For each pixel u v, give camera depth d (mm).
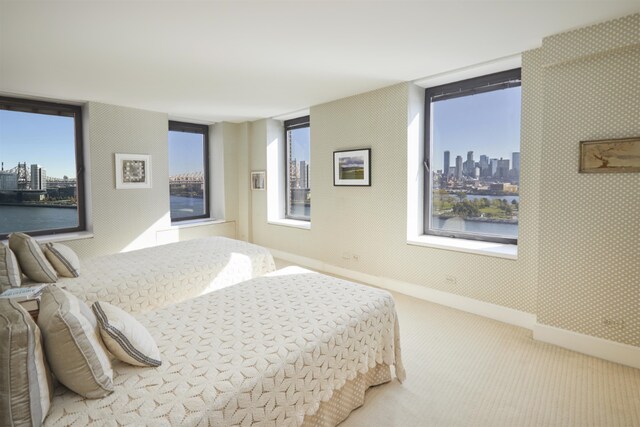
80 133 4770
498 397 2189
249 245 4250
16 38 2639
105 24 2428
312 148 5094
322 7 2238
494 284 3379
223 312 2141
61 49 2865
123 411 1308
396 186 4121
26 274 2744
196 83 3865
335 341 1910
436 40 2795
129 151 4988
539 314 2941
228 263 3611
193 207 6344
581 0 2189
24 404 1160
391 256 4234
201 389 1429
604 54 2533
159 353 1635
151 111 5223
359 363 2070
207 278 3414
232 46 2855
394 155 4113
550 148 2812
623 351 2543
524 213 3141
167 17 2340
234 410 1423
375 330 2207
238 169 6469
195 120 6059
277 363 1624
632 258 2494
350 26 2523
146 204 5191
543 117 2832
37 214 4539
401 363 2377
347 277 4754
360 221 4555
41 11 2230
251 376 1524
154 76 3598
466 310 3590
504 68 3459
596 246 2635
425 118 4141
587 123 2635
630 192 2482
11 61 3129
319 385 1788
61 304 1438
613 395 2189
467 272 3570
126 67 3320
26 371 1165
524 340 2945
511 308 3275
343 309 2156
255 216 6316
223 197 6293
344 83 3955
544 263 2891
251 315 2092
